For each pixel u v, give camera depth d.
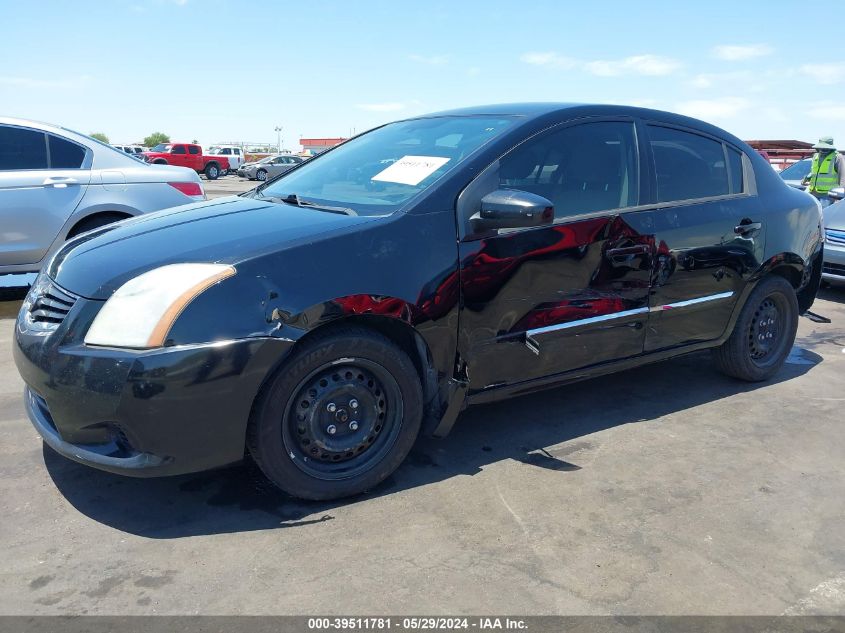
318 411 2.73
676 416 3.88
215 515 2.74
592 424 3.74
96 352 2.45
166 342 2.41
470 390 3.10
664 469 3.22
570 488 3.02
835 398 4.22
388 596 2.27
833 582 2.41
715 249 3.85
